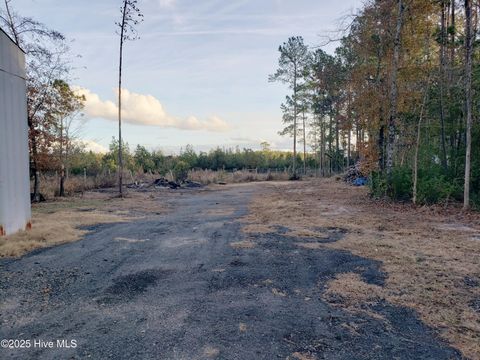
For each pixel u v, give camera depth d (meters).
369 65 15.07
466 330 3.05
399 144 13.93
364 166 13.66
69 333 3.00
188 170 29.52
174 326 3.11
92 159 26.41
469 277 4.40
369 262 5.11
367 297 3.79
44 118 14.02
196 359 2.56
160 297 3.82
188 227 8.27
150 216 10.37
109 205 13.09
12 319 3.30
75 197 16.12
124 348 2.73
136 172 27.95
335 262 5.13
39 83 13.63
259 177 30.38
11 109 7.29
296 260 5.24
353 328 3.09
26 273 4.71
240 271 4.72
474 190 11.09
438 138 13.53
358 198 13.77
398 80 12.92
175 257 5.51
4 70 7.02
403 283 4.20
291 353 2.66
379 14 13.02
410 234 7.04
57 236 6.99
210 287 4.12
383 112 13.56
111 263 5.20
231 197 16.39
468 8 9.75
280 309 3.48
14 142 7.39
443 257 5.31
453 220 8.61
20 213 7.55
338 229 7.66
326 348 2.74
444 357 2.64
